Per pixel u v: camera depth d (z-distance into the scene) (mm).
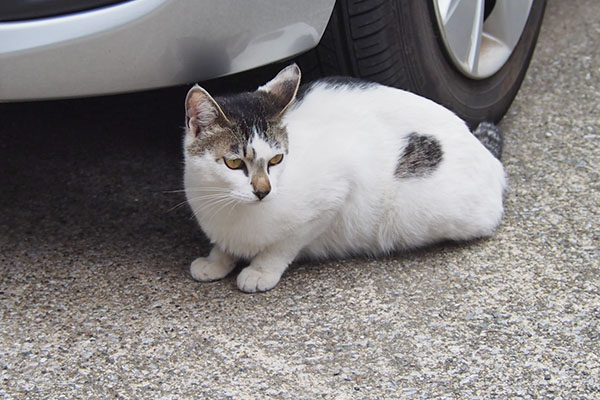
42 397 1293
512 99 1751
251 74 1616
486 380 1301
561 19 2088
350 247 1495
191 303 1411
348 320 1379
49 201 1600
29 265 1475
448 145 1477
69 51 1343
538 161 1644
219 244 1439
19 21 1337
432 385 1297
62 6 1331
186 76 1393
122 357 1337
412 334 1356
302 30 1422
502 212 1516
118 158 1688
